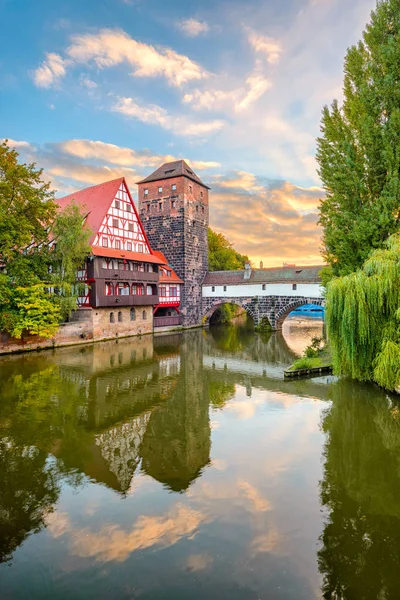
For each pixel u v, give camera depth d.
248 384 17.88
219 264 61.81
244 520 7.07
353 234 19.64
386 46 19.14
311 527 6.86
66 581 5.64
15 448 10.53
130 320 37.34
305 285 41.59
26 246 28.86
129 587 5.49
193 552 6.20
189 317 47.34
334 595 5.32
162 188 47.91
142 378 19.14
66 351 27.30
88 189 40.16
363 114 21.02
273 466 9.30
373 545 6.36
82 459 9.83
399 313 13.22
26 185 25.84
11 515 7.37
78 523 7.04
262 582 5.55
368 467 9.20
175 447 10.51
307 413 13.27
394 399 14.14
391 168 19.00
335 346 15.49
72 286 30.23
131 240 38.44
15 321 24.77
